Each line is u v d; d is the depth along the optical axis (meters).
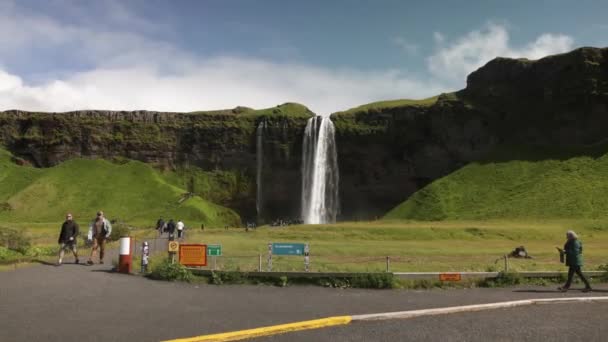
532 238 60.44
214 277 16.08
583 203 86.69
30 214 114.25
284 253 17.08
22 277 16.30
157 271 16.61
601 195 88.62
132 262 19.69
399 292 14.96
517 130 123.38
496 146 122.31
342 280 15.90
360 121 131.62
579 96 116.12
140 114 149.38
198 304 12.30
